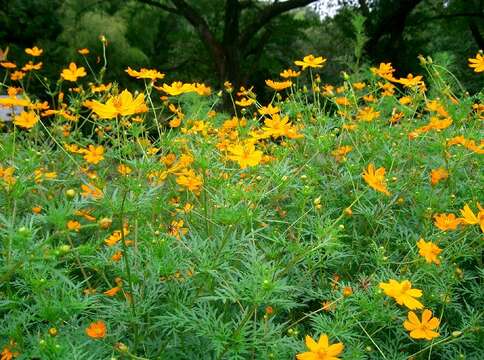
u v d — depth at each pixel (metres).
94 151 3.33
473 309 2.64
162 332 2.27
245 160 2.36
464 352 2.59
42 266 1.84
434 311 2.77
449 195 3.38
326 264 2.97
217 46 17.94
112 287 2.59
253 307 1.97
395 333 2.62
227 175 3.17
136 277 2.30
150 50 27.09
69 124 4.73
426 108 4.18
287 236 3.11
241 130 3.76
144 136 3.69
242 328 1.99
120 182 2.59
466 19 19.66
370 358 2.56
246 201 2.51
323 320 2.37
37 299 2.01
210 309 2.12
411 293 1.99
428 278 2.74
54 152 3.96
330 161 3.79
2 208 2.78
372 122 3.97
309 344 1.74
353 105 4.28
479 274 3.08
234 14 18.02
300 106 4.15
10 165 2.74
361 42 4.83
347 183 3.49
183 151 3.12
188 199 3.43
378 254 2.72
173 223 2.93
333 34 21.83
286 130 3.11
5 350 1.94
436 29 23.05
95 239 3.14
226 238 2.24
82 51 4.54
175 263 2.20
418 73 18.42
